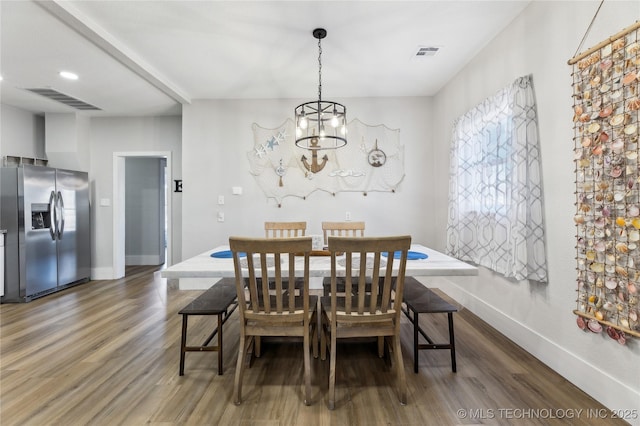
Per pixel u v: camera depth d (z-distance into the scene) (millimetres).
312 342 2287
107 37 2523
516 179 2186
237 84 3596
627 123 1478
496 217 2504
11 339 2484
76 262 4270
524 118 2152
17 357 2184
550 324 2029
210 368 2047
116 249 4676
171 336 2543
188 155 4074
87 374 1966
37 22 2307
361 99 4020
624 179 1520
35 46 2650
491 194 2627
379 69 3230
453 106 3432
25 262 3525
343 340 2480
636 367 1475
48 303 3455
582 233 1768
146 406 1653
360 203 4035
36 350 2291
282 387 1831
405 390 1657
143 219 6047
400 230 4023
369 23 2420
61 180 4039
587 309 1713
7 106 4082
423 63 3107
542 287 2098
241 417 1568
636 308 1465
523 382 1860
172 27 2445
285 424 1519
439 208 3834
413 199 4023
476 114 2846
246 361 2135
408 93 3922
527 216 2127
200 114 4062
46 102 4008
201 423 1524
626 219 1501
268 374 1976
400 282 1679
